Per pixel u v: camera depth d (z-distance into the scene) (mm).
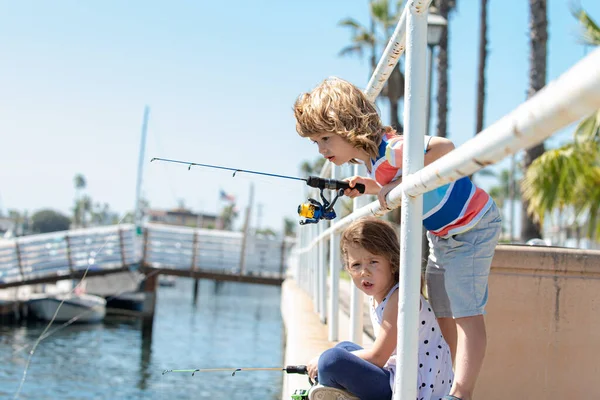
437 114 19625
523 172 14312
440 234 2150
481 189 2141
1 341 16109
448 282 2119
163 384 11234
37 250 20625
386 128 2256
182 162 2430
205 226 82062
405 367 1679
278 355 14758
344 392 2098
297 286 14352
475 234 2088
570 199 12766
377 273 2176
